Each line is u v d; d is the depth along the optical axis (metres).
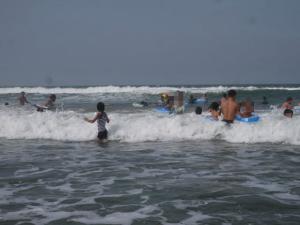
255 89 49.97
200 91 45.00
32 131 13.16
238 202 5.80
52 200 6.05
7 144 11.70
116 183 7.05
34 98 36.19
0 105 25.11
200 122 12.65
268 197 6.01
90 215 5.33
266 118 13.14
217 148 10.63
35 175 7.71
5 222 5.06
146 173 7.80
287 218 5.06
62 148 10.95
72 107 24.45
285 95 39.62
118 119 13.80
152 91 45.50
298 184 6.79
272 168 8.09
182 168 8.21
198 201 5.89
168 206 5.68
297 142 11.21
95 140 12.32
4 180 7.32
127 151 10.38
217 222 4.98
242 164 8.54
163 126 12.62
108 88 47.94
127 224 4.98
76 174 7.77
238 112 12.80
